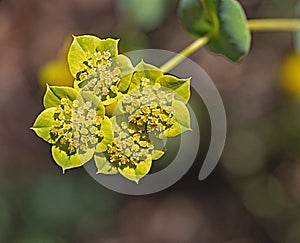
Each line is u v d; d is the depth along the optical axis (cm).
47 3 49
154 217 54
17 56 49
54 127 21
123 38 42
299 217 55
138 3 41
